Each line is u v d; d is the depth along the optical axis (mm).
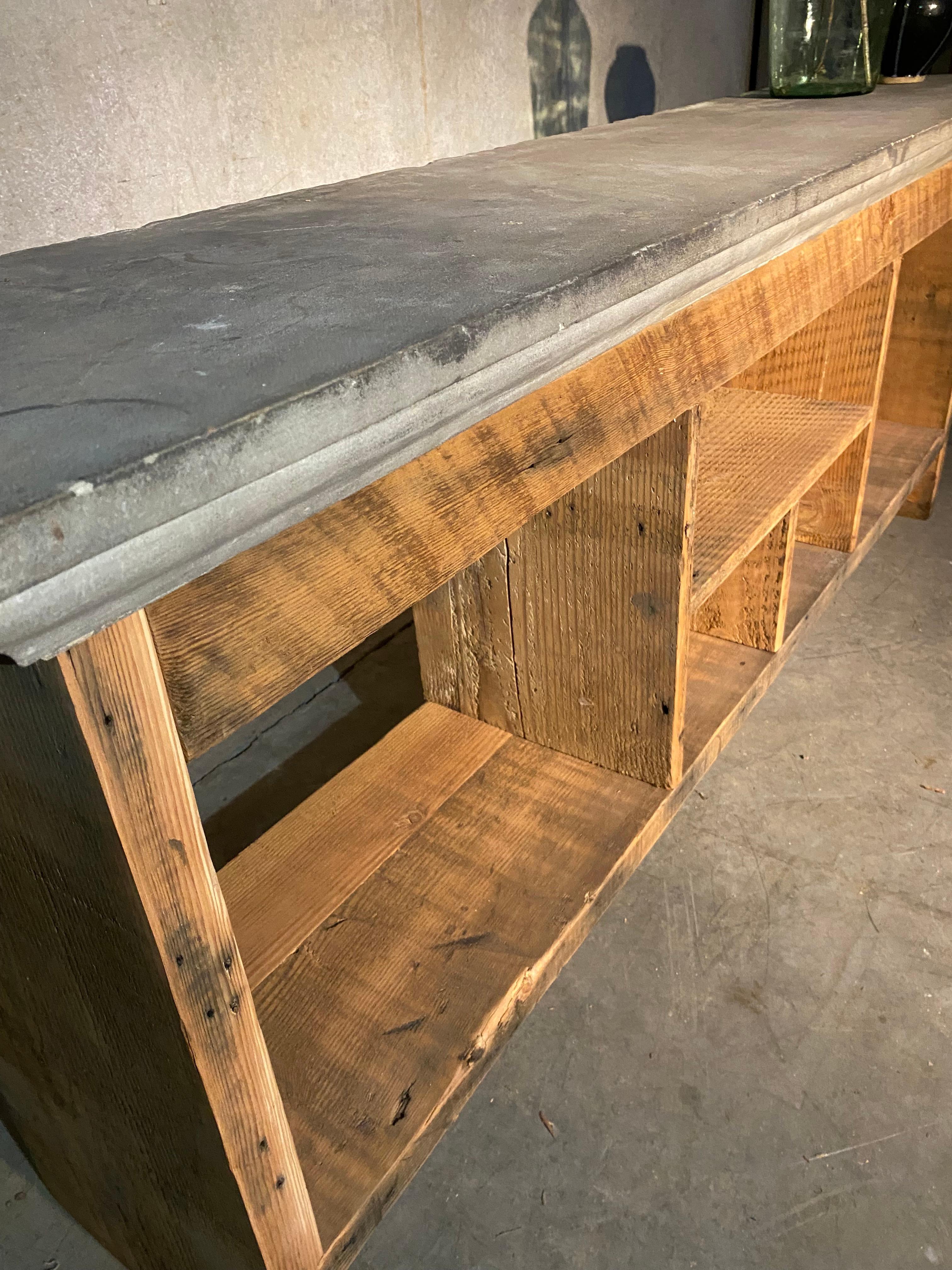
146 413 534
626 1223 1126
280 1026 1130
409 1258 1104
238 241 1022
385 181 1361
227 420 514
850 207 1319
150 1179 926
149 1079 790
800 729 1916
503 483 838
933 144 1506
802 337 1983
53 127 1202
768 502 1566
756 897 1547
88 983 755
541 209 1063
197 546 523
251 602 637
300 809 1468
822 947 1456
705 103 2107
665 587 1294
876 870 1587
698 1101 1254
